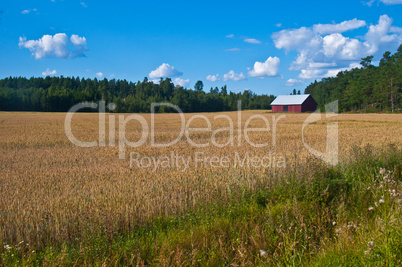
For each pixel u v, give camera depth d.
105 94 123.00
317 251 4.47
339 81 114.31
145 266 4.59
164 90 145.88
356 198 6.65
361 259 3.68
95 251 5.14
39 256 5.37
